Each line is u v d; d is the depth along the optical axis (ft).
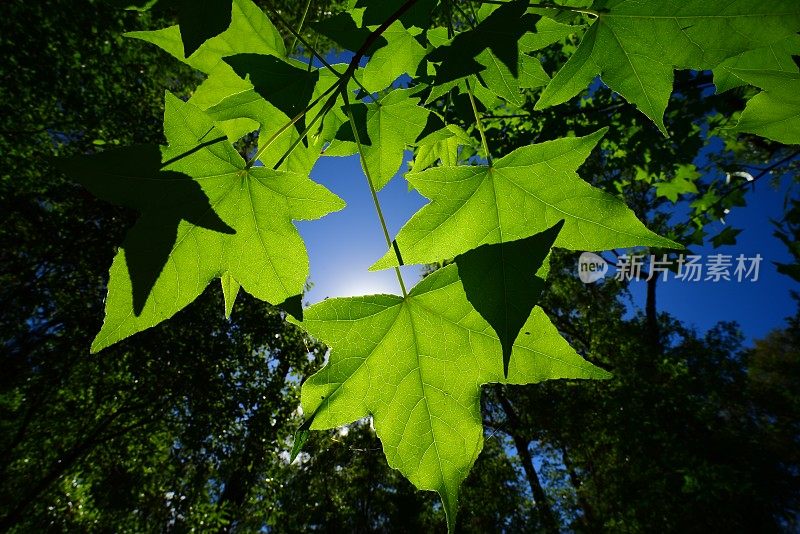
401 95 4.30
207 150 2.98
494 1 3.30
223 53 3.74
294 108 3.83
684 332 57.41
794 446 37.04
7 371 30.78
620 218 2.83
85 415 36.35
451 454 3.27
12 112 29.12
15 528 31.53
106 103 32.53
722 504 30.96
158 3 2.61
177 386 36.65
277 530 56.80
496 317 2.73
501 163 3.08
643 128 15.94
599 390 43.98
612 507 39.01
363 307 3.29
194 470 43.01
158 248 2.78
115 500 36.58
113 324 2.61
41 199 33.47
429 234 3.04
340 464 61.41
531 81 3.74
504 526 53.47
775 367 52.90
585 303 60.49
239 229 3.01
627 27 3.20
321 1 4.18
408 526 56.54
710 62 3.13
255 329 42.73
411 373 3.34
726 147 19.40
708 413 36.83
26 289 31.30
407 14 3.72
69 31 27.76
